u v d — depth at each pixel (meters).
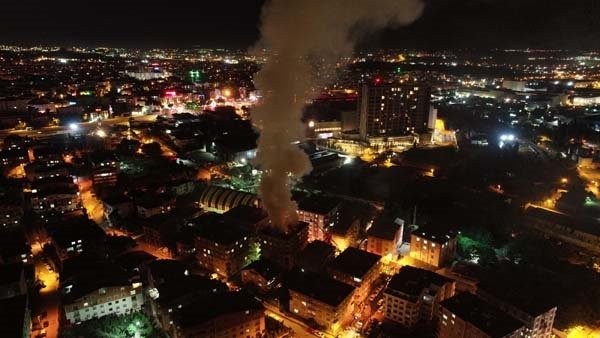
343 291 124.38
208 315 110.50
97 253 151.75
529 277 139.38
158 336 117.12
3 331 105.81
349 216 182.38
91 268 135.88
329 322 120.62
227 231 153.75
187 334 107.06
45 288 142.12
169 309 119.12
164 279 130.88
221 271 148.75
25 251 150.62
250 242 156.75
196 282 128.62
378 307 133.00
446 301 114.12
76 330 116.56
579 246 171.12
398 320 123.94
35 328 122.19
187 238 161.25
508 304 117.50
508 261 153.38
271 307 133.00
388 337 118.75
